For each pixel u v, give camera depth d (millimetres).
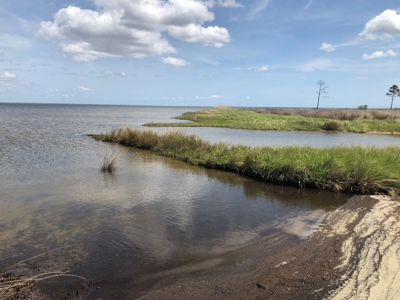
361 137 22922
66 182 8297
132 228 5238
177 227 5332
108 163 10086
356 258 3949
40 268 3885
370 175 7664
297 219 5762
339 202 6906
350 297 3008
